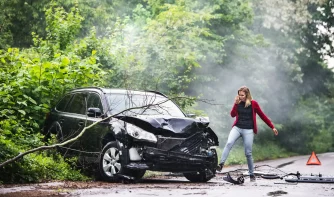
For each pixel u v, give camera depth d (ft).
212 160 41.37
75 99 47.03
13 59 56.03
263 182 42.55
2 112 47.19
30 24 101.30
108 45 67.82
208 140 41.88
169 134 39.65
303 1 123.65
